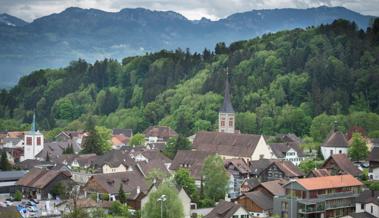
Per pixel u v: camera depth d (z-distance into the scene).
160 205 186.75
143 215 190.75
